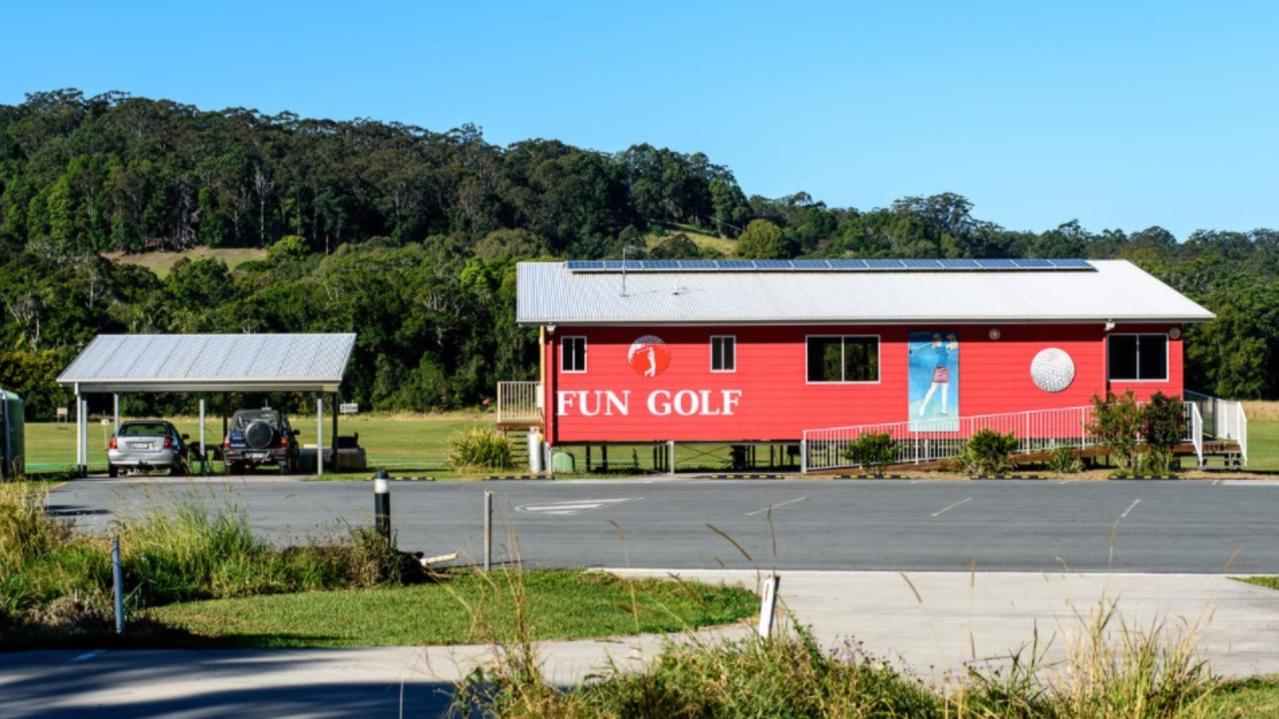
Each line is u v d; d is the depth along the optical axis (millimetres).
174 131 175500
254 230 156125
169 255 150500
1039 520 23344
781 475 34719
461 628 12688
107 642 12086
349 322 83438
